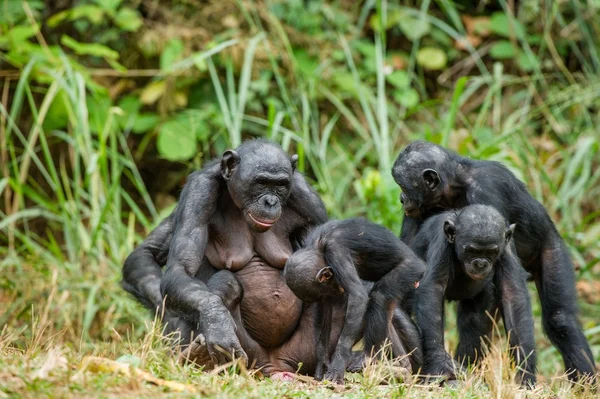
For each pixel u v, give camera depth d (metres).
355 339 9.05
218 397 7.15
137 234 17.28
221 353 8.81
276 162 9.55
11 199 18.78
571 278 11.64
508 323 9.90
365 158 19.23
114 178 15.18
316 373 9.41
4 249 16.06
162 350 8.31
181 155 17.62
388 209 15.11
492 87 17.83
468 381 8.30
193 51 18.62
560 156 18.70
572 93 19.94
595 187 19.38
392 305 9.36
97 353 9.54
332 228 9.38
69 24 19.17
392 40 20.64
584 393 9.09
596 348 14.65
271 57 16.88
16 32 17.30
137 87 19.06
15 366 7.46
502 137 16.12
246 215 9.58
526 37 20.61
